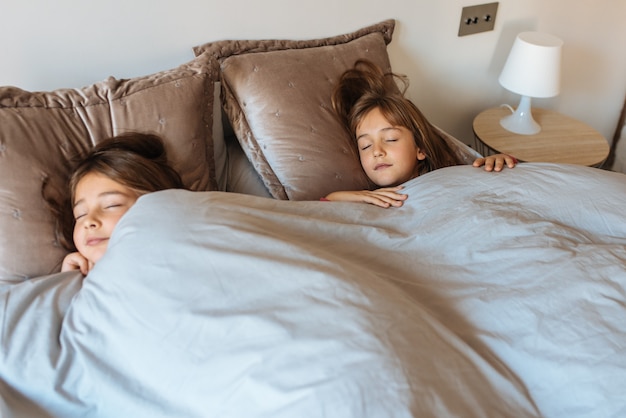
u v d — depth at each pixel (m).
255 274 0.74
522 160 1.66
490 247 0.92
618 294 0.79
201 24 1.31
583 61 2.10
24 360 0.76
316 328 0.67
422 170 1.38
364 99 1.33
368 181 1.33
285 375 0.64
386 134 1.29
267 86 1.28
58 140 1.01
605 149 1.74
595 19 2.00
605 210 0.99
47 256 0.95
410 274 0.90
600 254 0.85
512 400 0.71
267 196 1.28
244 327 0.69
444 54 1.80
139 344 0.73
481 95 1.99
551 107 2.18
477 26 1.79
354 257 0.92
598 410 0.68
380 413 0.60
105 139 1.05
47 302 0.84
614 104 2.29
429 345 0.70
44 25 1.14
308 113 1.29
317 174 1.25
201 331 0.71
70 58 1.21
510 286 0.84
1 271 0.92
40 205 0.95
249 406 0.64
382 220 1.02
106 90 1.09
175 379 0.70
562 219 0.99
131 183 0.98
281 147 1.25
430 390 0.64
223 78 1.30
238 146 1.44
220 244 0.78
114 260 0.80
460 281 0.88
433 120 1.96
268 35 1.43
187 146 1.12
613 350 0.72
